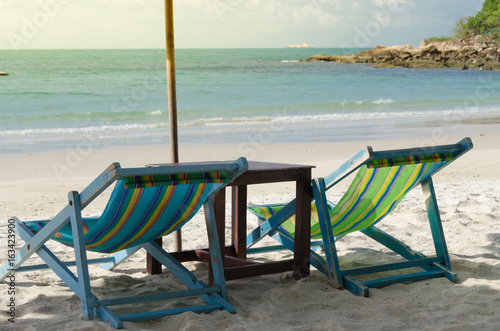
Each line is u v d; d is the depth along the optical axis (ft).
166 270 12.69
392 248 12.75
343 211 11.64
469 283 11.09
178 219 10.20
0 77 96.68
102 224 9.05
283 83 104.73
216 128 49.80
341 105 76.64
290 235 12.51
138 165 31.22
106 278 11.74
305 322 9.13
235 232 12.87
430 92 101.96
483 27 225.35
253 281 11.73
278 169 10.87
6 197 22.90
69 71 112.27
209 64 160.25
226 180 8.95
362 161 10.00
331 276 11.02
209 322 8.84
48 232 9.50
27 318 9.08
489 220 17.34
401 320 9.21
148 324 8.96
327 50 305.73
